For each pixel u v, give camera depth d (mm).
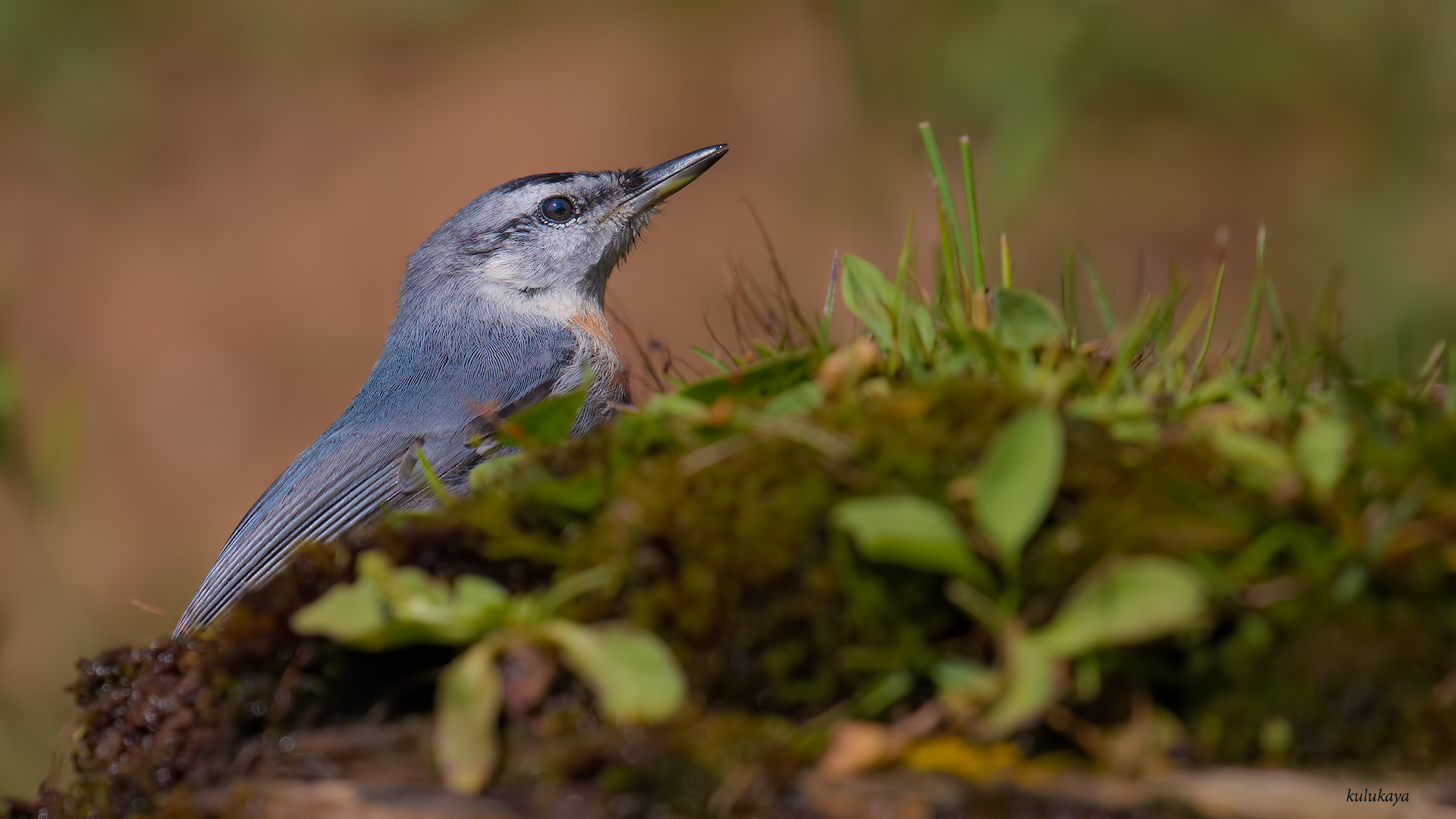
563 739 1020
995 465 990
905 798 962
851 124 4516
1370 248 4074
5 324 3162
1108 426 1166
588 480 1131
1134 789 954
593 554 1099
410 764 1072
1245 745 975
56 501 3150
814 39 6016
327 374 5523
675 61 6332
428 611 1067
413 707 1121
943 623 1020
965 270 1682
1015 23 4199
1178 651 992
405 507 2459
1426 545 979
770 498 1074
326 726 1120
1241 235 4402
